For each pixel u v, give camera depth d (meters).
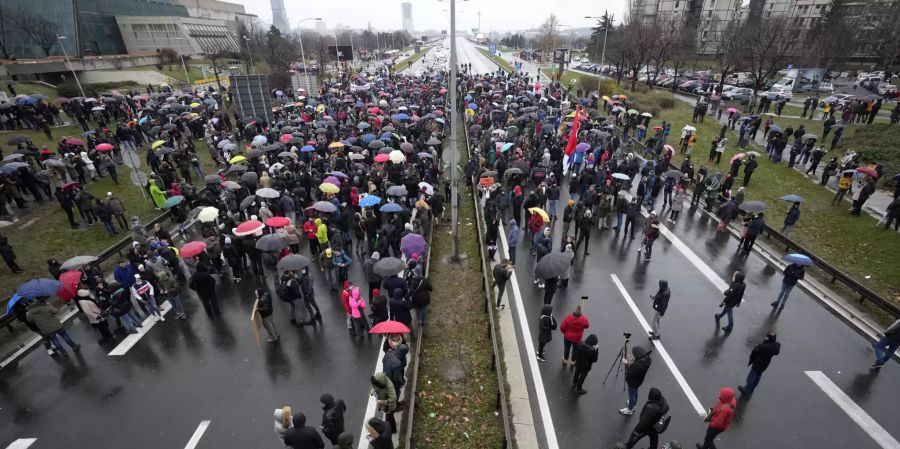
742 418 9.05
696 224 18.47
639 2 77.50
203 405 9.48
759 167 24.23
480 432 8.84
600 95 49.00
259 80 31.02
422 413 9.27
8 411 9.44
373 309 10.27
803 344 11.23
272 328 11.17
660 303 10.95
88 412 9.37
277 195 15.87
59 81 52.16
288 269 11.03
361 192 18.39
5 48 54.97
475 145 26.16
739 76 55.59
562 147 23.97
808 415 9.16
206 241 14.02
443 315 12.50
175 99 37.72
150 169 24.30
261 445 8.52
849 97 35.66
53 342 10.85
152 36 77.31
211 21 93.81
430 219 17.42
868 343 11.32
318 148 23.67
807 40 50.81
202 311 12.80
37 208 19.14
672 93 50.00
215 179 18.03
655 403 7.53
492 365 10.47
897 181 17.48
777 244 16.48
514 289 13.78
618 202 17.41
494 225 15.27
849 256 15.16
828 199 19.69
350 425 8.93
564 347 10.74
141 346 11.38
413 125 28.56
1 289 13.49
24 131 29.02
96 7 70.31
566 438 8.62
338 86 50.47
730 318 11.58
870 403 9.48
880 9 47.88
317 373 10.32
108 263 15.31
